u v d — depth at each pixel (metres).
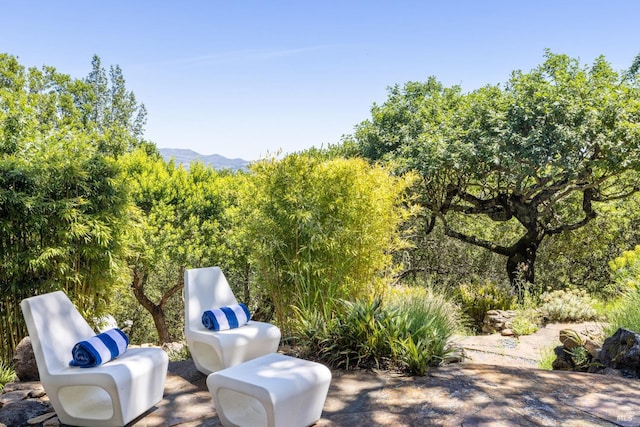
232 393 3.16
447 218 14.70
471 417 3.07
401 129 13.02
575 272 14.37
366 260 5.53
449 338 5.53
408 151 12.17
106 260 5.81
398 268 6.06
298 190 5.36
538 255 14.48
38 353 3.17
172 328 15.28
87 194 5.75
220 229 12.19
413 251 13.70
